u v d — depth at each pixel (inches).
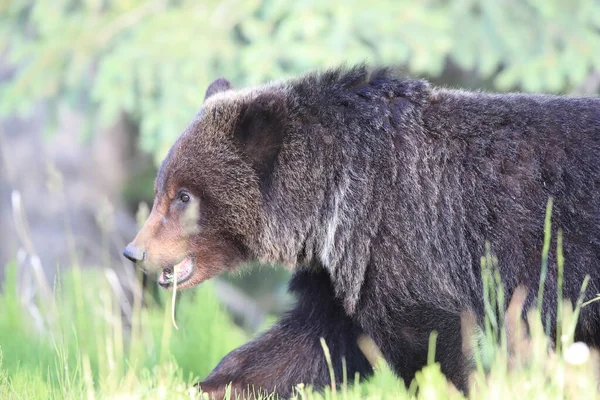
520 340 382.0
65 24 808.9
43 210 945.5
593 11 826.2
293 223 424.8
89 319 540.4
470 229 401.7
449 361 394.3
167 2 836.6
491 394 332.2
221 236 434.9
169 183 432.8
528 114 409.1
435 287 397.4
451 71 992.9
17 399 372.2
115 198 1003.9
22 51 821.2
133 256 428.8
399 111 416.5
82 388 397.1
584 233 394.3
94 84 783.7
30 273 666.8
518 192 399.5
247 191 428.1
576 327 398.9
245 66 745.0
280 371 431.5
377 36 769.6
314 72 440.5
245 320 973.8
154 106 764.0
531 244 396.5
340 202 411.8
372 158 410.3
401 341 398.6
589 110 409.1
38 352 487.2
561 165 398.6
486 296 372.8
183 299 566.3
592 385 354.6
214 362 530.9
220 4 800.9
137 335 488.4
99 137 992.2
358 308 405.7
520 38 820.6
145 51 770.8
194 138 433.4
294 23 759.1
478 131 409.7
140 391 372.5
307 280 436.1
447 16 814.5
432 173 406.6
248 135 425.4
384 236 401.4
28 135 951.6
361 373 434.0
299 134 423.8
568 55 811.4
